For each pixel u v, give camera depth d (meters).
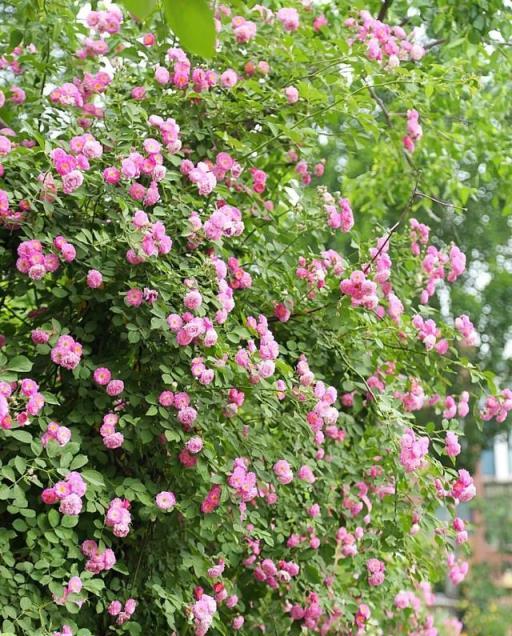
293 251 3.71
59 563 2.83
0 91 3.27
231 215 3.32
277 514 3.64
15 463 2.76
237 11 3.81
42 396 2.82
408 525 3.59
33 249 2.95
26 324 3.42
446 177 5.48
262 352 3.14
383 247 3.60
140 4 1.01
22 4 3.46
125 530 2.91
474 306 12.24
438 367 3.78
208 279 3.22
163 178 3.19
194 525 3.29
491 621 13.57
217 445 3.17
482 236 11.95
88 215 3.16
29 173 3.05
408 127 4.18
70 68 3.66
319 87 3.91
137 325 3.10
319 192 3.76
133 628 3.02
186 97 3.52
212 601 3.10
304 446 3.55
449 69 4.17
